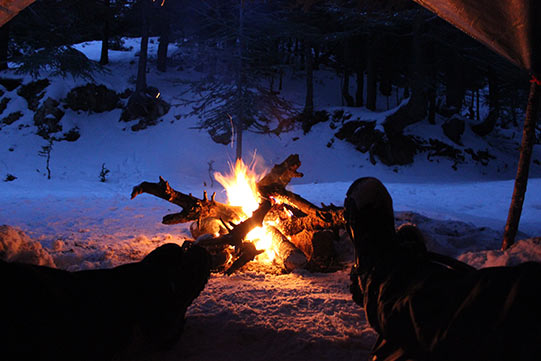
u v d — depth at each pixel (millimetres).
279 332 2926
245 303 3512
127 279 2166
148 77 29484
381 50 31125
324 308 3426
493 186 19141
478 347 996
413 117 27375
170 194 5340
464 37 27438
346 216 1716
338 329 3004
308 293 3861
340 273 4680
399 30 29094
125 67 31250
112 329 1937
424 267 1380
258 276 4516
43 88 24906
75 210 9945
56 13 22234
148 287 2240
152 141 25391
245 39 15430
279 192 5289
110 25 31734
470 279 1096
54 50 22438
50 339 1579
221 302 3502
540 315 893
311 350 2719
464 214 11500
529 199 14805
